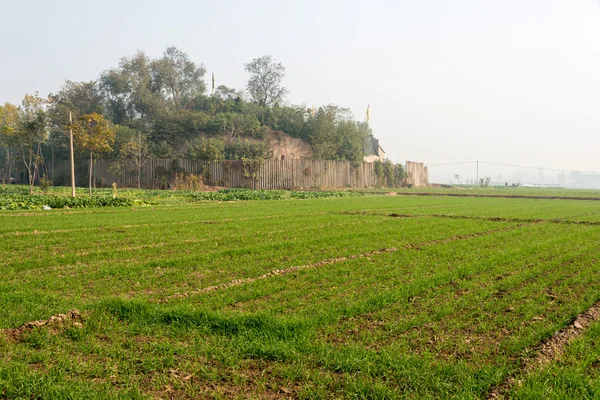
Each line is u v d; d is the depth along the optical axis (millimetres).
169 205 40344
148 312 9211
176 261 14328
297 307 10031
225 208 37062
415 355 7340
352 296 10742
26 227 22328
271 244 17656
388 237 20438
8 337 8031
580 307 9867
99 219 26953
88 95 93312
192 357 7465
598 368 7109
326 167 82250
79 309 9430
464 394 6188
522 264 14523
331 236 20344
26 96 54000
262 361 7352
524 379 6637
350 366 7043
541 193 81188
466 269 13398
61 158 82562
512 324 8867
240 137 88562
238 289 11352
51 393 6195
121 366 7137
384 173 95438
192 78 105812
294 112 98188
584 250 17094
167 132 84312
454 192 78125
